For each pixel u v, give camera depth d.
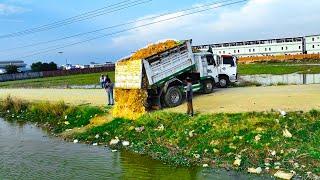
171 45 26.92
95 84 65.81
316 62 98.25
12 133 26.91
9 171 17.27
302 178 14.07
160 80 25.45
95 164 17.77
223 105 24.30
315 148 16.02
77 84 69.38
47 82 86.44
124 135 22.08
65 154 19.91
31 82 92.69
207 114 21.73
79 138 23.39
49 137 24.73
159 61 25.48
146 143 20.33
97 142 22.19
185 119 21.66
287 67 77.19
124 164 17.48
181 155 17.97
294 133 17.55
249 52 131.62
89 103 33.31
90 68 131.38
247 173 15.06
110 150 20.19
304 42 124.25
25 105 37.41
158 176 15.57
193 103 26.36
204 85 30.61
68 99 38.50
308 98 24.08
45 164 18.19
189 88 22.09
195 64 28.80
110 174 16.20
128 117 24.36
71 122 27.61
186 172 15.79
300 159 15.47
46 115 31.69
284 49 126.06
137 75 24.45
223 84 36.25
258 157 16.25
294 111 20.12
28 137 25.09
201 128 19.83
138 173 16.11
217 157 17.00
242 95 28.33
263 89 32.50
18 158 19.55
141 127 22.27
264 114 20.14
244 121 19.33
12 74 122.12
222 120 20.12
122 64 25.52
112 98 31.06
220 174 15.20
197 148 18.25
